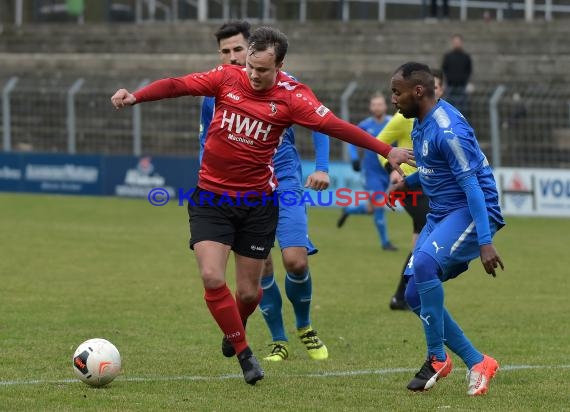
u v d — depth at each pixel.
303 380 18.56
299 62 73.81
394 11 79.81
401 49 74.56
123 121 68.00
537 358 20.89
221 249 17.81
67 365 19.52
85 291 29.88
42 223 49.56
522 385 18.22
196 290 30.31
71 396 16.81
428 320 17.38
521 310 27.53
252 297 18.75
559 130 58.56
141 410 15.92
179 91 17.75
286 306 28.17
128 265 35.81
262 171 18.11
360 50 75.81
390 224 52.78
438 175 17.66
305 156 65.00
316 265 37.09
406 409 16.22
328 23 77.44
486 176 17.73
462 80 60.78
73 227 48.12
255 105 17.64
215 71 17.95
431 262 17.28
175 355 20.80
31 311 26.25
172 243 42.62
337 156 61.56
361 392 17.50
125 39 82.69
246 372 17.69
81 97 68.44
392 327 24.75
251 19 81.31
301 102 17.70
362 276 34.28
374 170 41.69
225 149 17.78
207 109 20.70
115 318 25.39
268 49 17.17
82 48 83.88
